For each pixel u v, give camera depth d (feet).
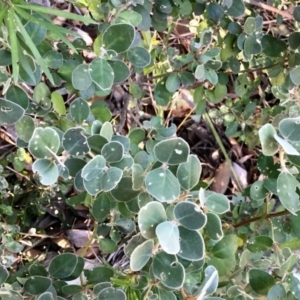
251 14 1.84
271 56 1.64
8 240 1.61
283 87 1.70
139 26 1.44
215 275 1.07
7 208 1.69
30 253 1.98
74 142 1.16
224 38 1.64
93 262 1.71
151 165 1.22
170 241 0.95
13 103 1.12
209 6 1.56
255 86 1.97
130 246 1.20
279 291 1.16
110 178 1.13
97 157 1.11
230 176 2.48
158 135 1.70
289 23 2.05
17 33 1.11
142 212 0.99
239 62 1.68
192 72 1.61
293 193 1.09
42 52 1.27
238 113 1.97
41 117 1.49
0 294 1.13
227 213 1.72
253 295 1.29
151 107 2.35
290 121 1.02
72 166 1.21
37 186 1.83
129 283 1.23
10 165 2.05
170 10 1.54
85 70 1.23
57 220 2.10
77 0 1.47
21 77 1.19
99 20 1.44
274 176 1.30
